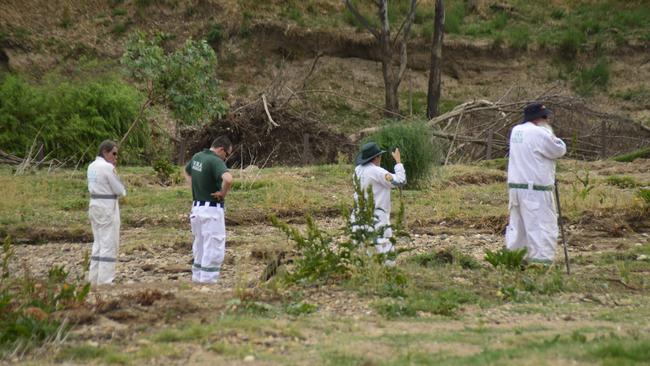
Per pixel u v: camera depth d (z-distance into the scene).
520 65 78.94
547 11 84.81
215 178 22.97
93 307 18.17
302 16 78.75
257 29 77.25
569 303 19.83
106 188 23.73
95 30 76.94
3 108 52.97
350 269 20.98
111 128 54.41
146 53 42.72
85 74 71.12
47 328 16.20
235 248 29.59
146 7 78.88
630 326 17.30
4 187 39.28
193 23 78.06
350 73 76.94
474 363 13.97
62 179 42.31
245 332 16.27
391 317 18.05
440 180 42.06
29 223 33.59
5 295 17.52
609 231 30.89
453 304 18.95
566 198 35.31
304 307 18.17
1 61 73.38
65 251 30.39
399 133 40.72
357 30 78.00
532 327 17.22
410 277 21.50
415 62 78.75
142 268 26.86
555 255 24.27
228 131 55.34
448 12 82.25
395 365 14.02
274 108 55.56
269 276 22.39
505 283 21.30
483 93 76.94
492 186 41.69
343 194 39.41
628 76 78.31
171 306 18.12
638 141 60.25
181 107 43.44
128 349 15.50
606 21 82.75
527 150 22.86
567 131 59.72
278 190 38.84
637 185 41.47
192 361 14.70
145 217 35.03
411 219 34.06
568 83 77.75
